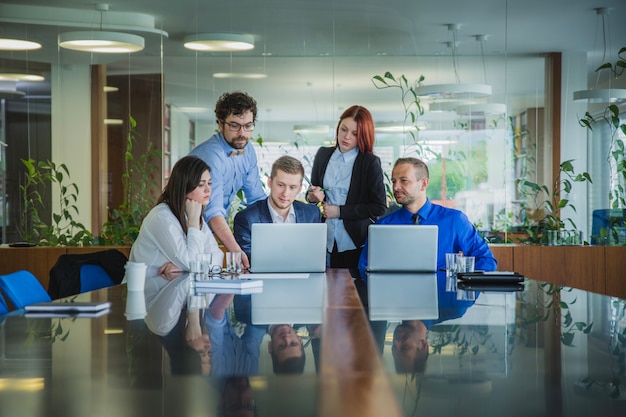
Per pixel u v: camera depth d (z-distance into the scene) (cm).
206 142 562
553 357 175
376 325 222
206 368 158
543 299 297
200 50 622
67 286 370
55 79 622
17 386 147
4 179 623
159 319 231
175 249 414
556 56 630
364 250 496
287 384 144
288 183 495
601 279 622
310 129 617
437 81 624
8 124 623
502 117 627
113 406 132
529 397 139
